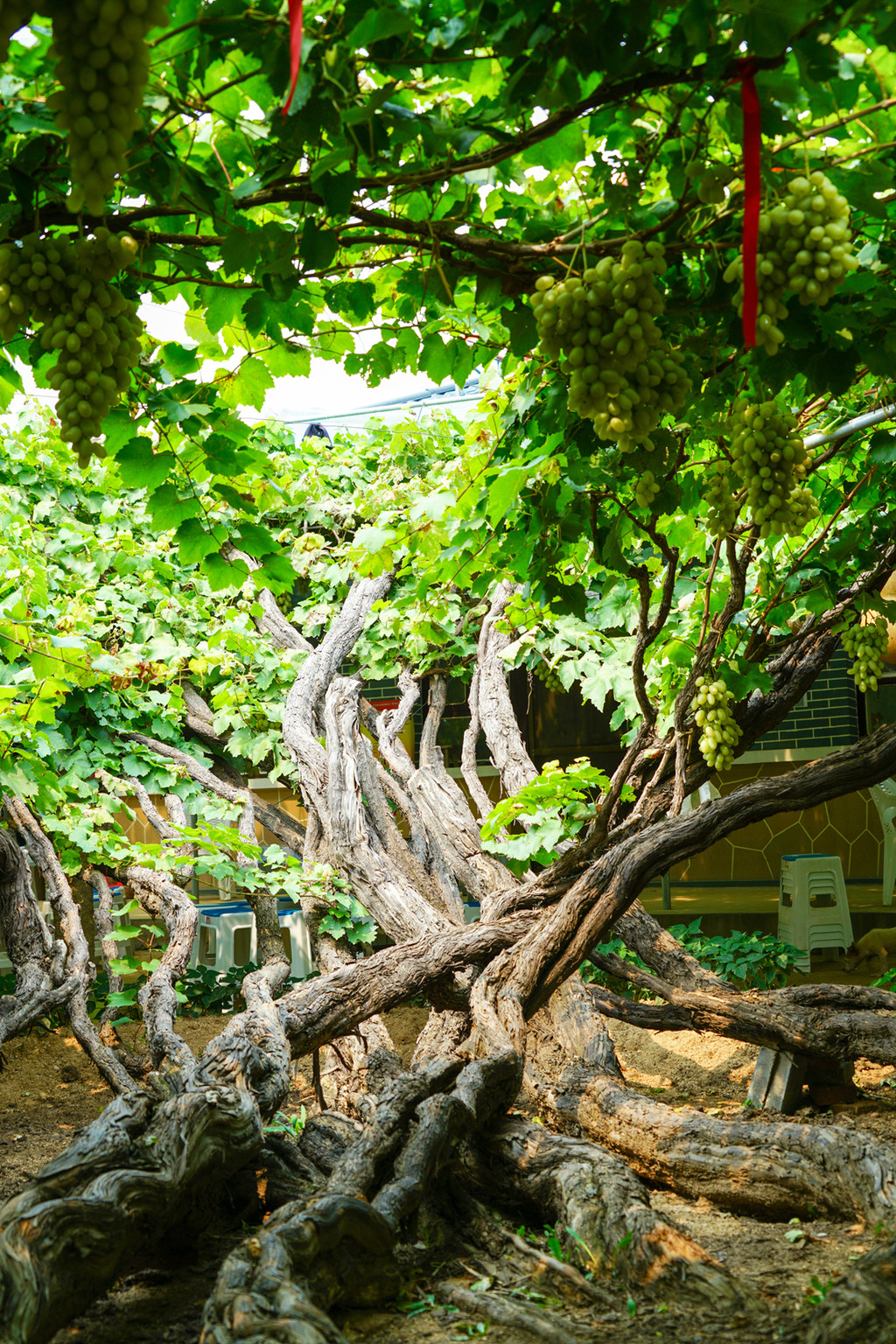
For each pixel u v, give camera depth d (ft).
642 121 7.26
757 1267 8.36
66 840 19.26
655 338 6.29
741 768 29.89
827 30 5.63
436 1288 7.94
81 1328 7.37
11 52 6.09
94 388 6.09
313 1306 6.26
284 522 25.94
